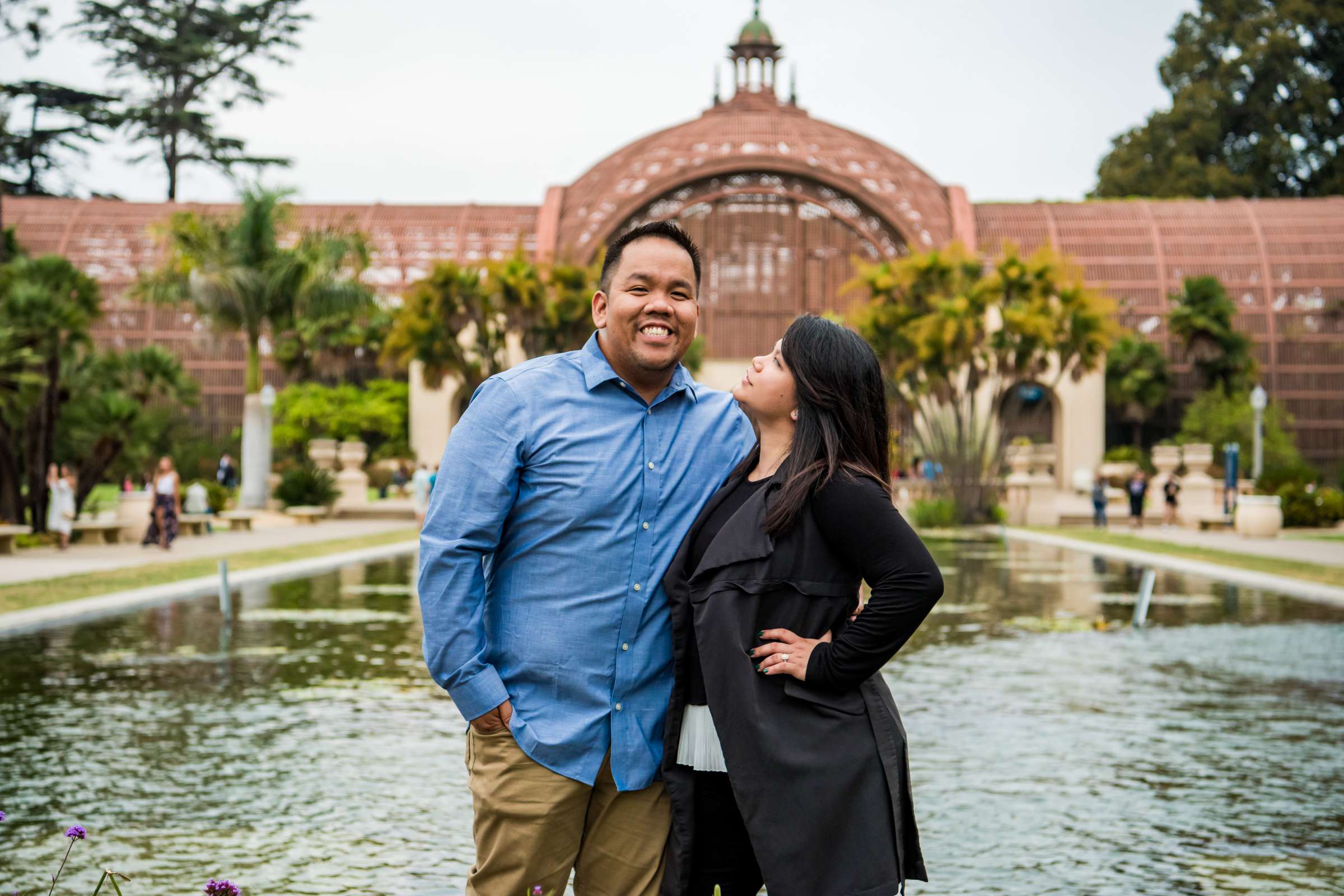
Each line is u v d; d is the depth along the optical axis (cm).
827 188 4925
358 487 3572
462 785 661
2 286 2345
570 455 317
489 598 331
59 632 1205
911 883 510
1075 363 4769
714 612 295
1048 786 667
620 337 321
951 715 853
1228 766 711
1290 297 5325
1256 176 6869
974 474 3266
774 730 289
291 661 1053
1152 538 2784
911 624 286
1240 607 1484
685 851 311
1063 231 5500
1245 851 556
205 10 6259
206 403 5256
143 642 1145
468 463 313
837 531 295
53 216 5472
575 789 316
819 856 286
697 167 4806
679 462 327
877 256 4950
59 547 2166
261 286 3175
